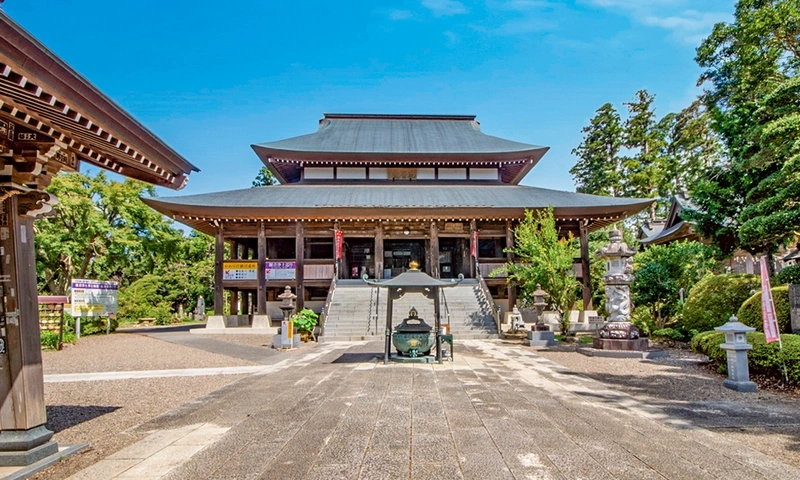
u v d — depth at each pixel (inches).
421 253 1318.9
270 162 1248.2
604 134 2003.0
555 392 334.6
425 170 1279.5
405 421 255.8
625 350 534.3
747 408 288.4
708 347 438.9
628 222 2044.8
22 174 207.3
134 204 1107.9
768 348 369.4
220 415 277.7
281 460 196.7
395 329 502.3
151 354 603.2
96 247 1141.1
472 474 178.9
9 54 134.0
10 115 182.1
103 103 180.5
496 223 1076.5
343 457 199.0
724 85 945.5
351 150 1275.8
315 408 289.3
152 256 1259.2
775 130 405.7
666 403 301.6
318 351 621.3
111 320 967.6
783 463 191.9
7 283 203.0
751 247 617.9
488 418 261.4
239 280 1003.9
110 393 358.6
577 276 1028.5
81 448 219.6
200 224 1058.1
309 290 1157.1
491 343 706.8
